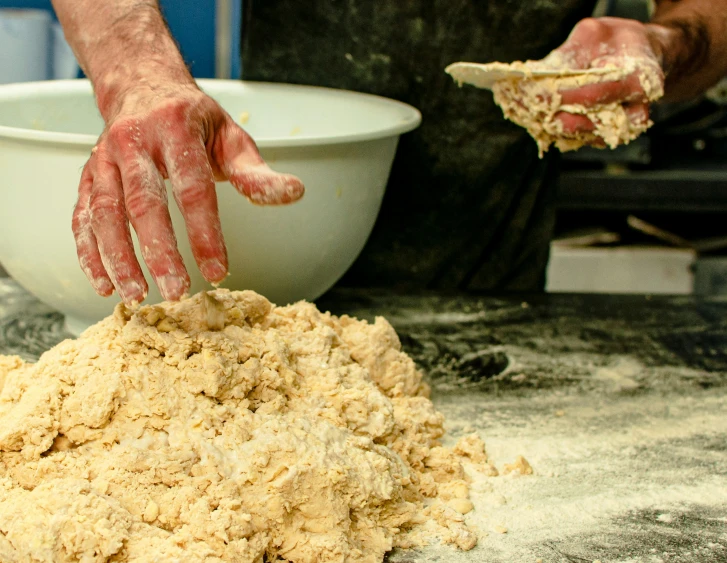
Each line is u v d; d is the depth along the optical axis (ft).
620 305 3.90
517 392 3.27
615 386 3.32
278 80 3.97
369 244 4.20
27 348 3.36
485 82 3.23
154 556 2.42
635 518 2.74
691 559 2.61
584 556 2.61
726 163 6.08
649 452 2.99
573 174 5.81
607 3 5.37
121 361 2.66
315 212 3.18
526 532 2.68
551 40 3.88
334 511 2.56
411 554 2.60
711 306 3.91
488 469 2.88
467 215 4.17
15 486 2.56
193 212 2.57
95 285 2.58
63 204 3.01
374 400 2.82
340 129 3.72
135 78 2.78
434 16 3.83
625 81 3.08
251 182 2.58
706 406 3.22
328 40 3.90
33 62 5.58
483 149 4.04
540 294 3.99
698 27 3.56
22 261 3.17
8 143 2.97
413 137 4.03
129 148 2.59
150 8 2.98
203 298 2.73
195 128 2.63
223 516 2.48
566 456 2.97
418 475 2.80
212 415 2.64
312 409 2.74
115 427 2.62
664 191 5.79
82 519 2.42
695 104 5.67
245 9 3.86
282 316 2.99
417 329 3.65
